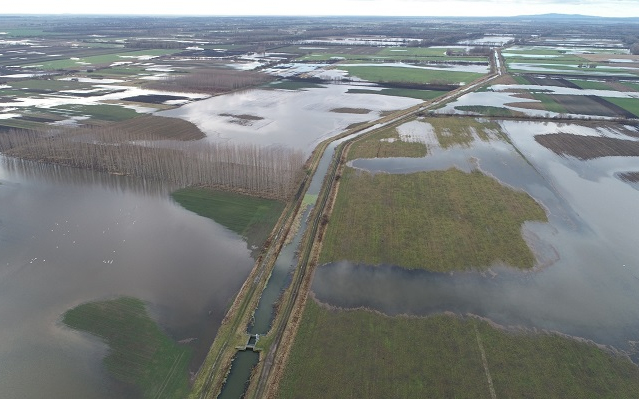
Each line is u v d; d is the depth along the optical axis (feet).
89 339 143.84
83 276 175.32
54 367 133.59
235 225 216.95
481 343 142.41
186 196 247.91
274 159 282.97
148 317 153.79
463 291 168.25
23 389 126.72
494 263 185.26
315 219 222.89
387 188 257.96
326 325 149.79
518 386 126.72
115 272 178.19
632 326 151.84
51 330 147.23
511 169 289.94
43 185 261.03
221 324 151.12
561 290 169.58
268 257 190.39
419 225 214.90
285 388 125.70
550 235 208.33
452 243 199.52
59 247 195.31
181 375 131.44
